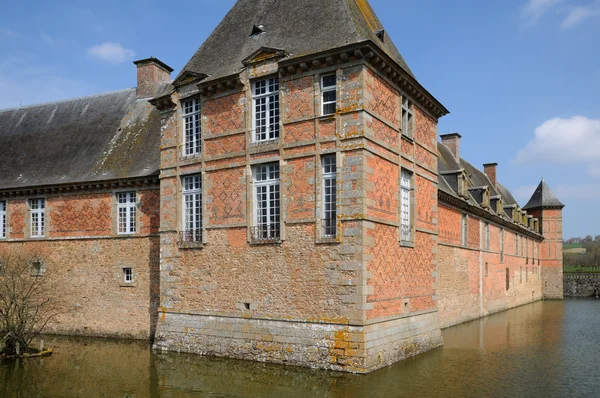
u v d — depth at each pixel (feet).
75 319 62.90
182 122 52.60
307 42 45.39
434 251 53.67
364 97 40.91
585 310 105.81
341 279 40.22
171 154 52.60
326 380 37.37
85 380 39.83
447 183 75.56
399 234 45.98
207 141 49.52
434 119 56.08
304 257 42.27
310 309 41.47
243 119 47.14
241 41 51.37
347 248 40.19
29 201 67.72
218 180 48.34
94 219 63.31
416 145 50.98
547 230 155.33
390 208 44.75
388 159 44.65
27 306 53.36
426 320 50.57
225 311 46.32
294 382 37.14
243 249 45.88
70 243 64.39
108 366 44.27
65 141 72.33
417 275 49.32
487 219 91.81
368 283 40.14
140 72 73.56
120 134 69.26
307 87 43.52
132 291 60.13
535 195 161.17
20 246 67.26
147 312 59.06
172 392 35.94
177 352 48.62
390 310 43.47
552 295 152.15
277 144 44.65
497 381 38.34
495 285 96.63
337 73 42.06
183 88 52.54
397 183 46.34
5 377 41.16
